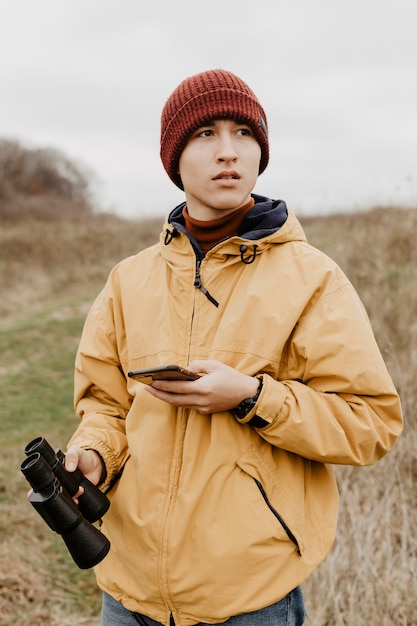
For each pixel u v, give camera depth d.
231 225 1.44
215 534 1.26
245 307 1.34
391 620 2.18
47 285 11.37
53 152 34.31
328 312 1.32
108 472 1.44
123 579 1.41
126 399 1.59
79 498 1.31
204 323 1.39
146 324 1.47
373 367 1.29
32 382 6.00
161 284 1.50
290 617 1.35
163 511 1.32
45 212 22.81
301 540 1.29
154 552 1.32
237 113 1.36
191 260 1.43
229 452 1.29
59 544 3.13
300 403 1.26
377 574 2.31
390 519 2.71
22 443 4.41
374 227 6.99
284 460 1.34
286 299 1.34
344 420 1.27
